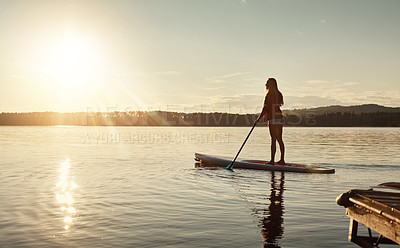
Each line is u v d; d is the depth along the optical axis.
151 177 7.21
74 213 4.38
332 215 4.32
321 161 10.22
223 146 16.62
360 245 3.16
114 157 11.23
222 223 3.98
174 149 14.67
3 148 14.89
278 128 8.80
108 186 6.18
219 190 5.88
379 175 7.59
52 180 6.79
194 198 5.25
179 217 4.22
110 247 3.23
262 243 3.34
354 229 3.29
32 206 4.73
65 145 16.86
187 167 8.87
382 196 3.18
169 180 6.85
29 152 13.01
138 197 5.29
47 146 16.12
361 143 18.89
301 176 7.51
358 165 9.29
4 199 5.14
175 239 3.45
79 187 6.06
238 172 8.09
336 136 28.27
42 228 3.79
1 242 3.37
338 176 7.46
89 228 3.79
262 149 14.89
